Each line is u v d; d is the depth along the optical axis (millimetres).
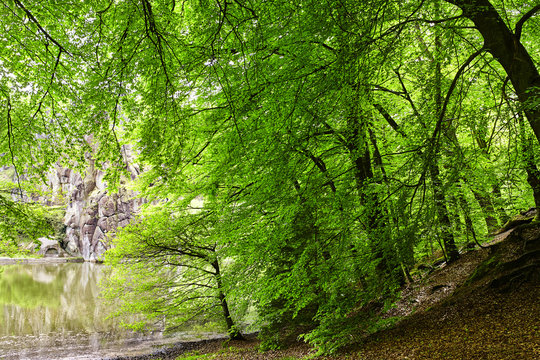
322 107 5805
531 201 9906
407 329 7316
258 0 4840
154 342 16688
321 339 7594
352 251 7148
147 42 4559
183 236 13477
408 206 6305
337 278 7012
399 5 5129
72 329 19297
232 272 12125
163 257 14391
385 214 6582
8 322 20859
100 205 67500
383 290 6484
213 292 15039
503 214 10875
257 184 7773
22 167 7129
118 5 4492
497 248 8664
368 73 5453
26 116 6684
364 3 4719
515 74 5172
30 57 6195
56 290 32500
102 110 5559
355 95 5672
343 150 8734
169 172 6289
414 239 5918
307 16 5066
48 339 17484
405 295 10359
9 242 7004
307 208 7805
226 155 7398
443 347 5613
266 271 10656
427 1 5367
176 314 14742
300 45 5711
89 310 23766
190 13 6113
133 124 6090
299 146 6754
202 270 14594
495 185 7133
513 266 7355
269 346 11484
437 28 6191
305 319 11227
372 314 7777
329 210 7828
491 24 5297
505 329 5504
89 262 66625
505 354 4676
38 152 7164
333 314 7652
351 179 7844
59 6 5266
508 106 5227
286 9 4934
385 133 9312
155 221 12102
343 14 4793
